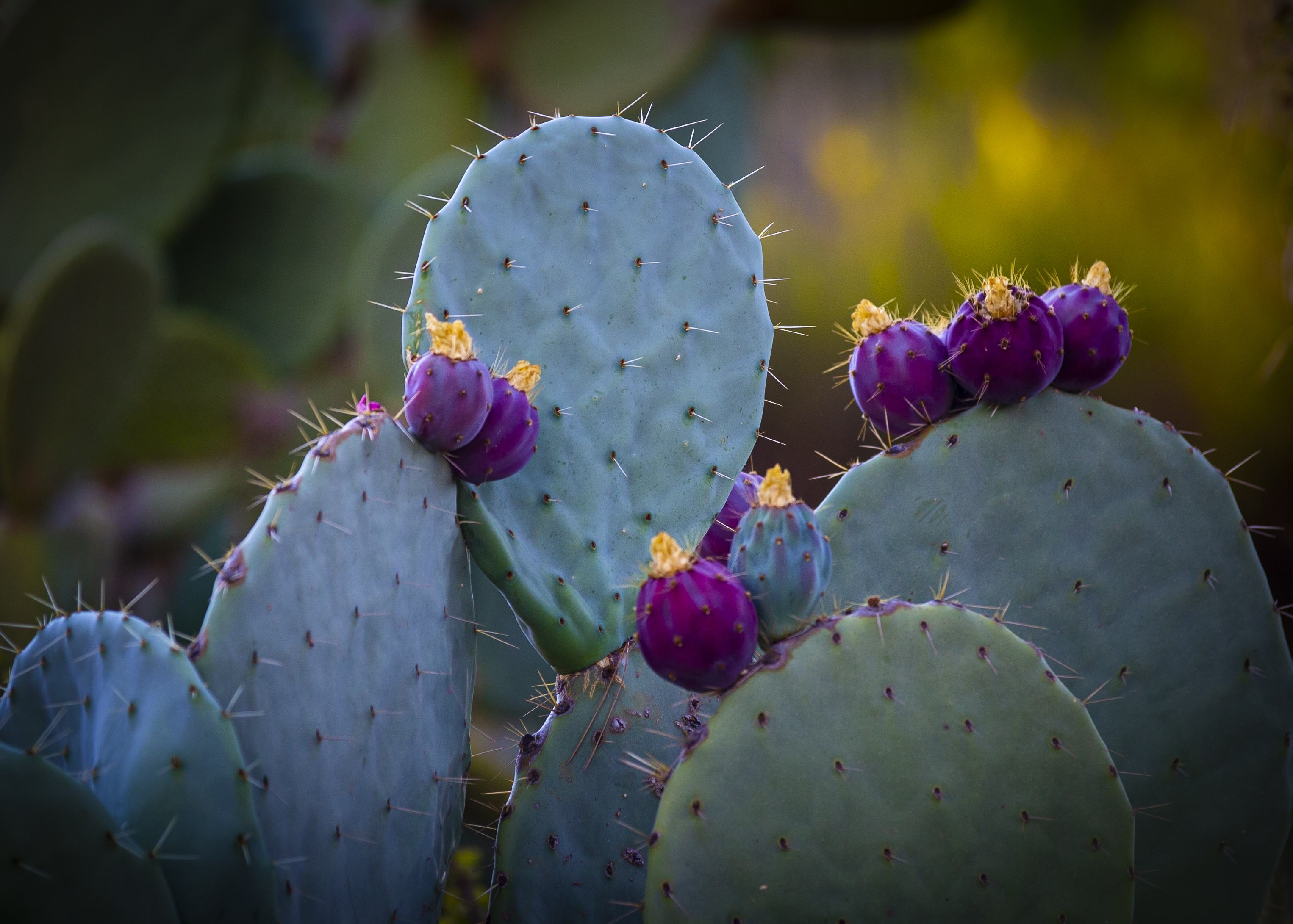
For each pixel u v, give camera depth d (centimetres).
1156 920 172
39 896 157
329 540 162
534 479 170
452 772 169
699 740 161
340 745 162
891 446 171
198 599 318
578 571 170
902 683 162
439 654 167
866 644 162
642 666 171
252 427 323
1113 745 171
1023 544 170
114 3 283
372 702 164
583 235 171
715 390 174
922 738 162
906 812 161
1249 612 171
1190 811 171
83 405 270
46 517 281
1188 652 171
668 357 173
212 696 158
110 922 157
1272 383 334
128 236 262
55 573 286
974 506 169
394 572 164
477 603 290
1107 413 170
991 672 162
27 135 292
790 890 161
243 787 158
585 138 172
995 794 162
